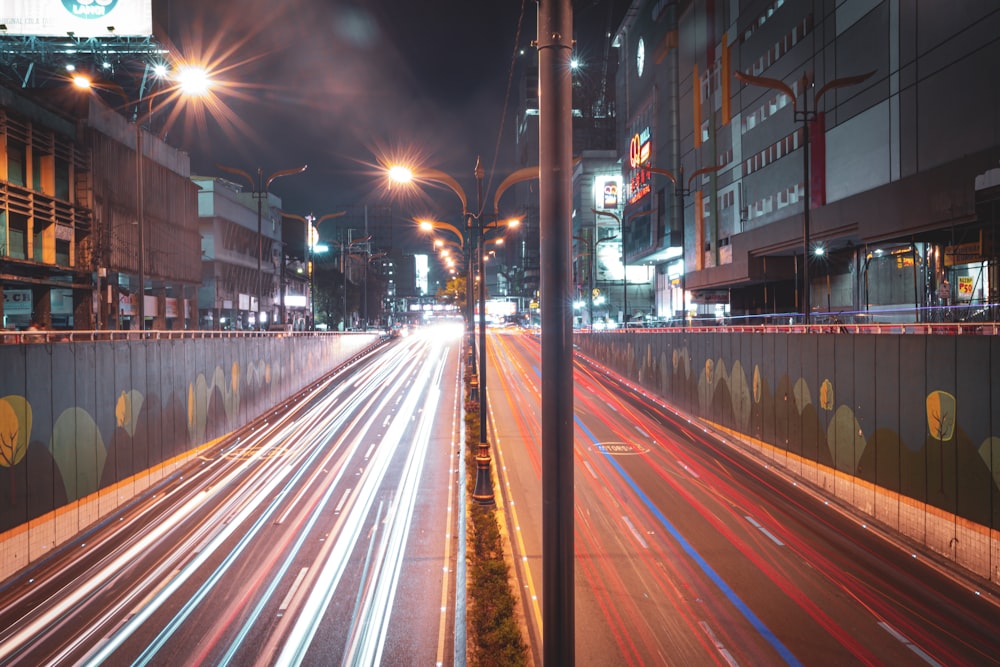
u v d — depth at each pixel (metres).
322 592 14.35
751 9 56.38
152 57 44.72
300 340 49.50
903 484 18.00
